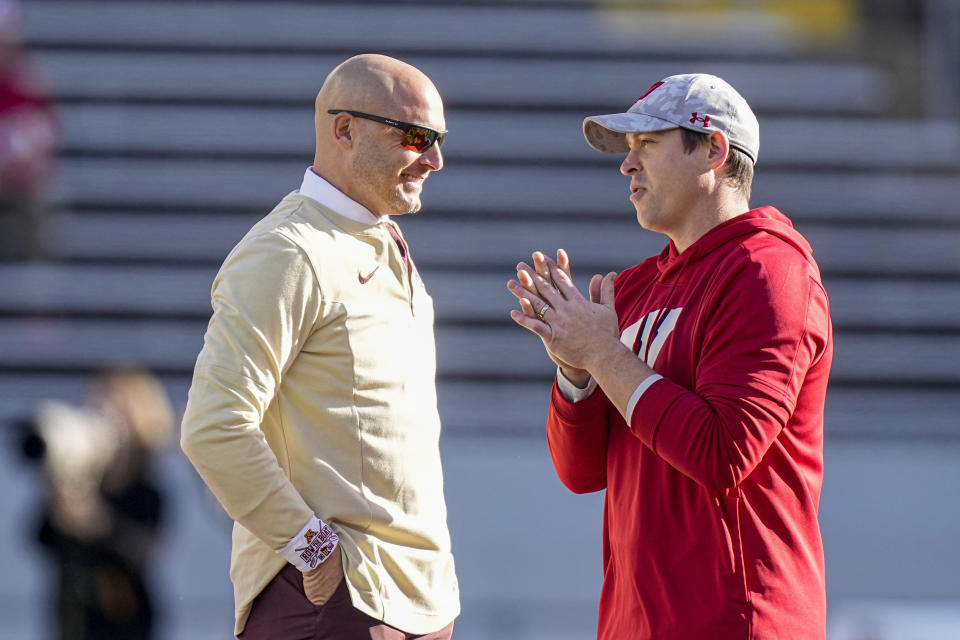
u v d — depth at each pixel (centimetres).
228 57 3156
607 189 3027
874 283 2995
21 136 2900
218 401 940
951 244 3031
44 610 2356
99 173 2973
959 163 3127
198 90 3103
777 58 3281
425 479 1020
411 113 991
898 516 2527
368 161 991
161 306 2872
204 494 2344
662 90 984
